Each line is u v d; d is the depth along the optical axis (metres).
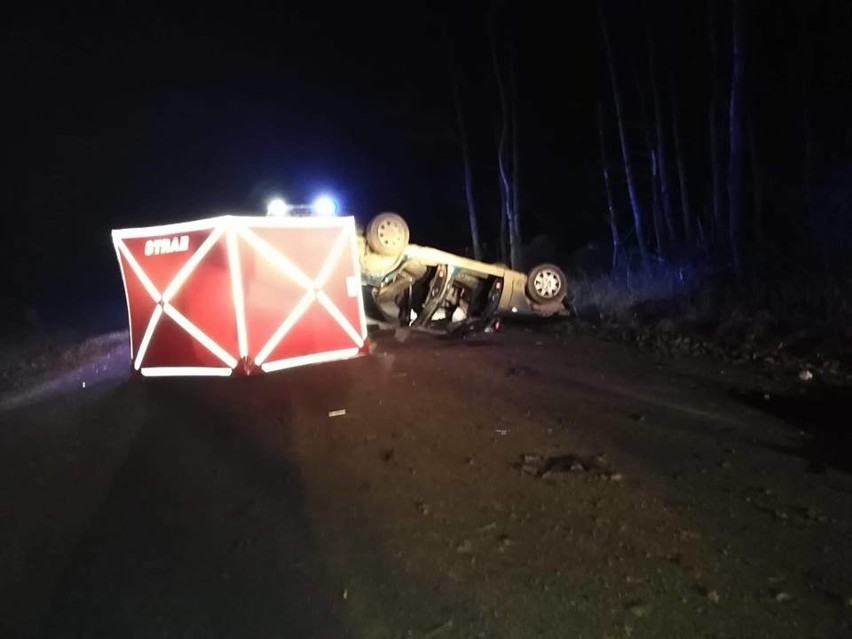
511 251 23.58
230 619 4.24
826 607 4.13
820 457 6.23
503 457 6.43
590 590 4.35
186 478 6.33
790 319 11.47
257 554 4.94
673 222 24.16
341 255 9.41
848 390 8.03
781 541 4.85
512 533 5.05
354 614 4.22
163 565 4.88
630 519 5.20
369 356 10.27
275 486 6.04
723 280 15.80
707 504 5.40
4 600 4.59
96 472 6.61
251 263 8.64
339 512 5.49
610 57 21.17
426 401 8.17
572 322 13.09
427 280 12.25
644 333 11.86
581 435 6.91
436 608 4.23
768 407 7.60
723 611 4.11
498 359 10.30
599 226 26.48
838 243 16.06
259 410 8.08
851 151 19.70
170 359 9.22
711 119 19.69
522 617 4.12
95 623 4.30
